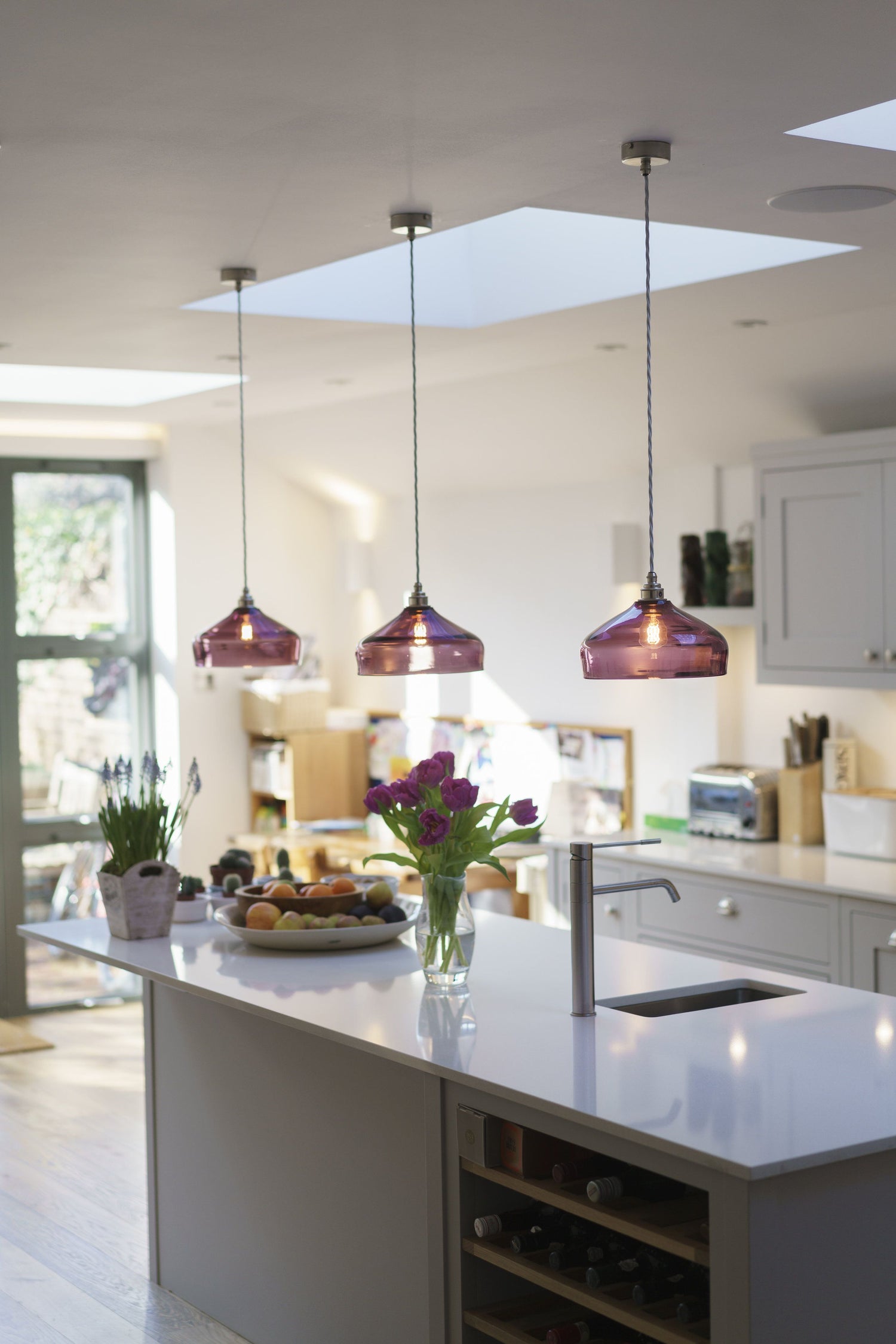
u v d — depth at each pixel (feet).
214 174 9.43
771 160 9.26
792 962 15.70
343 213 10.45
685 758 19.74
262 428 23.38
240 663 13.55
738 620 17.84
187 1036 13.25
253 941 12.92
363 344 15.55
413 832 11.26
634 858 17.52
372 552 24.88
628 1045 9.45
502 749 22.40
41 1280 13.80
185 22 6.88
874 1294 7.81
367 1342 10.93
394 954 12.70
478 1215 9.59
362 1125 10.87
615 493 20.44
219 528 24.57
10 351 15.97
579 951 10.25
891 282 12.65
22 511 23.90
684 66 7.56
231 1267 12.65
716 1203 7.49
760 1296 7.37
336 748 24.35
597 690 20.97
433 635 10.75
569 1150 9.26
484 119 8.38
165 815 13.91
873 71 7.66
